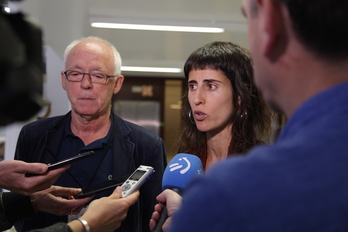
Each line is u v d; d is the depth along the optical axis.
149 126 7.01
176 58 5.69
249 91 1.33
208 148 1.43
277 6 0.50
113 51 1.63
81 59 1.53
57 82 4.21
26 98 0.45
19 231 1.54
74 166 1.53
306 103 0.49
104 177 1.52
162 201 1.00
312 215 0.42
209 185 0.45
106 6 3.42
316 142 0.45
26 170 1.14
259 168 0.45
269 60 0.53
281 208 0.42
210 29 4.00
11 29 0.45
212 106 1.31
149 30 4.13
